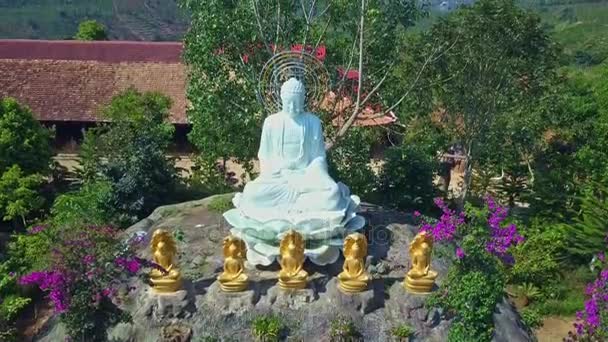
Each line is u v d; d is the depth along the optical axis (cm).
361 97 1752
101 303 1076
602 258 1588
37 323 1427
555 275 1681
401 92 1823
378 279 1283
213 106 1639
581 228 1753
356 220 1387
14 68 2973
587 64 5088
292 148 1402
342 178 1841
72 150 2833
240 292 1210
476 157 2075
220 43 1633
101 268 1057
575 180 2006
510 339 1261
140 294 1245
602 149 2073
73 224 1222
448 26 1889
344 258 1325
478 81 1912
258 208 1336
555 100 2023
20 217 1947
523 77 1977
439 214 1973
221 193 2014
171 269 1205
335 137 1734
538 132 2052
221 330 1176
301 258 1212
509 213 2033
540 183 1989
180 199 1981
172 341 1158
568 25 7000
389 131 2234
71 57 3158
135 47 3184
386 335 1178
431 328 1195
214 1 1595
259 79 1540
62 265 1040
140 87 2986
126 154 1906
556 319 1548
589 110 2142
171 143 2797
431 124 2078
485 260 1079
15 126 1995
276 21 1692
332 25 1708
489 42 1852
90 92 2934
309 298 1208
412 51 1925
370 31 1667
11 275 1498
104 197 1808
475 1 1866
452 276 1113
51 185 2197
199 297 1220
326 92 1588
